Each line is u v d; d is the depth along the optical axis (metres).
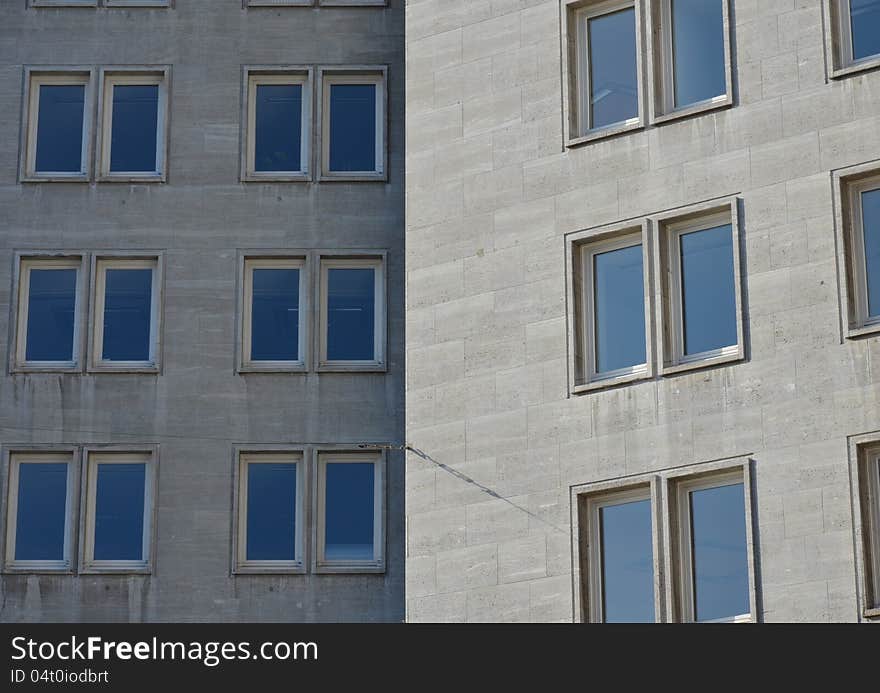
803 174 68.50
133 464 82.94
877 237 67.56
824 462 65.69
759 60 70.12
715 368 68.12
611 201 71.44
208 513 81.75
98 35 87.38
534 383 71.00
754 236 68.62
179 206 85.38
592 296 71.56
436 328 73.31
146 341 84.38
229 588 80.94
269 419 82.81
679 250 70.44
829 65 69.00
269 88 87.25
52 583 81.12
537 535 69.62
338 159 86.31
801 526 65.56
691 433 67.94
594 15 74.31
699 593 67.25
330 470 82.69
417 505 71.75
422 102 76.06
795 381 66.75
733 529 67.19
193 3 87.69
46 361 84.12
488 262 73.06
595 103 73.50
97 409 83.00
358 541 81.88
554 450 70.00
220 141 86.12
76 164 86.50
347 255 84.75
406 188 75.31
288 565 81.50
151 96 87.19
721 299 69.31
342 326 84.38
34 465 82.94
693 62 71.88
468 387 72.12
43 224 85.25
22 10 87.56
